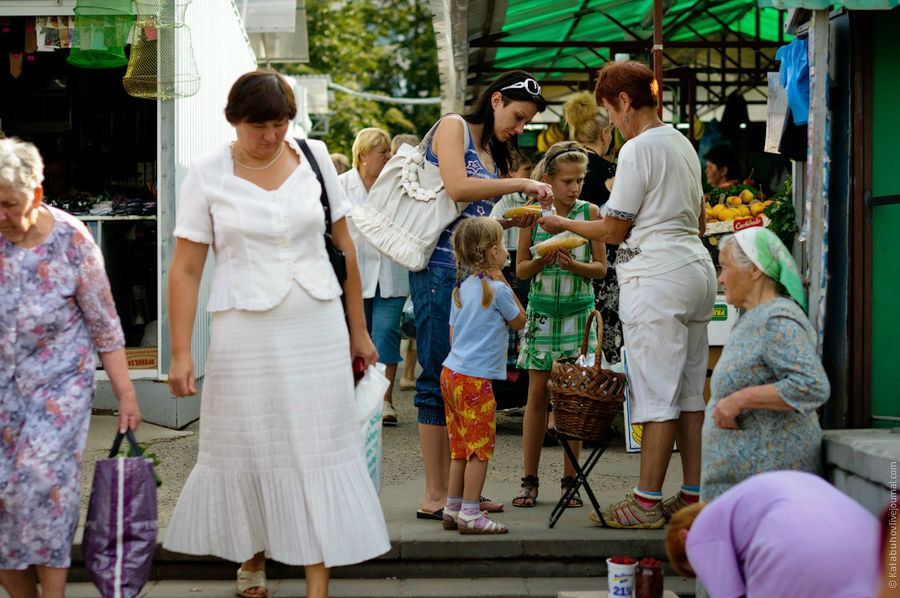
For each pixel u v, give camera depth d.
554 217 4.59
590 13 11.07
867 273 4.75
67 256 3.44
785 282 3.55
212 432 3.62
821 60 4.62
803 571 2.56
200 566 4.31
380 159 7.25
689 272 4.42
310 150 3.79
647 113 4.55
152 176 8.38
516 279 6.67
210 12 8.04
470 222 4.52
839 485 3.91
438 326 4.69
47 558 3.31
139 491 3.36
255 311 3.54
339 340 3.67
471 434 4.39
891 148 4.74
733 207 7.35
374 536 3.60
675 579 4.31
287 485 3.55
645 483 4.49
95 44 6.99
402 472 5.80
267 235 3.55
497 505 4.87
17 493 3.29
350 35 33.12
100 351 3.55
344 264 3.88
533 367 5.07
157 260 7.15
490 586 4.22
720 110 13.20
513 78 4.69
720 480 3.63
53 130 8.33
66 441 3.35
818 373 3.41
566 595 3.89
